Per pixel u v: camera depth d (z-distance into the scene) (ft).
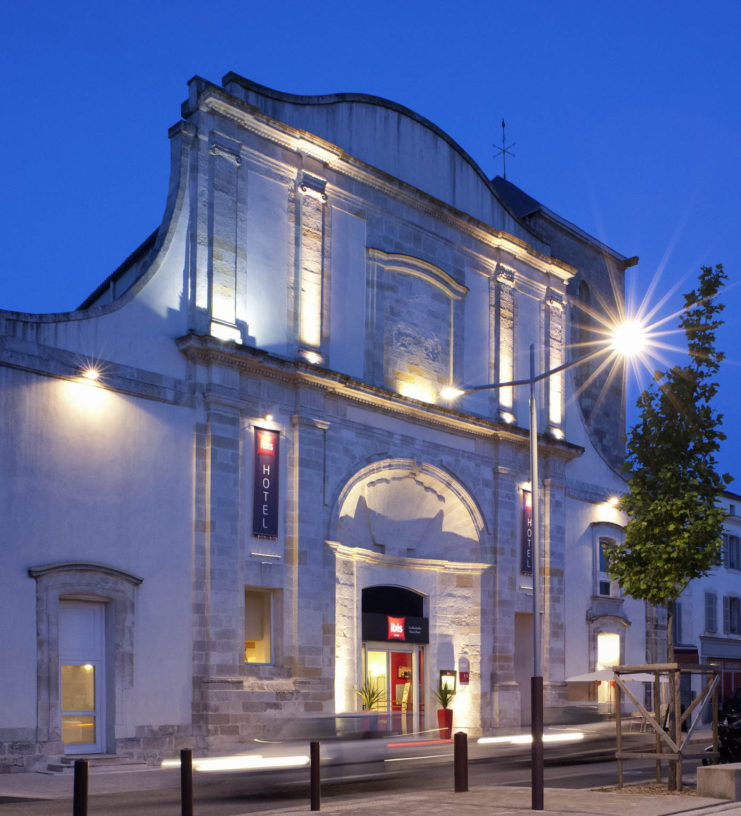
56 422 79.05
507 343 123.54
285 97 102.89
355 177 107.04
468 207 122.72
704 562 76.54
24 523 75.92
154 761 79.71
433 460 111.24
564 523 128.67
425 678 112.68
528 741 95.81
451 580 115.44
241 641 87.40
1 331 76.84
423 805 49.24
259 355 91.56
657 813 45.39
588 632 130.00
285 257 98.63
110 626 80.38
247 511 90.48
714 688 59.11
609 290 153.89
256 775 66.18
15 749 72.59
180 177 91.76
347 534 105.60
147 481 83.97
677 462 78.23
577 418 136.15
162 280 88.28
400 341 110.22
